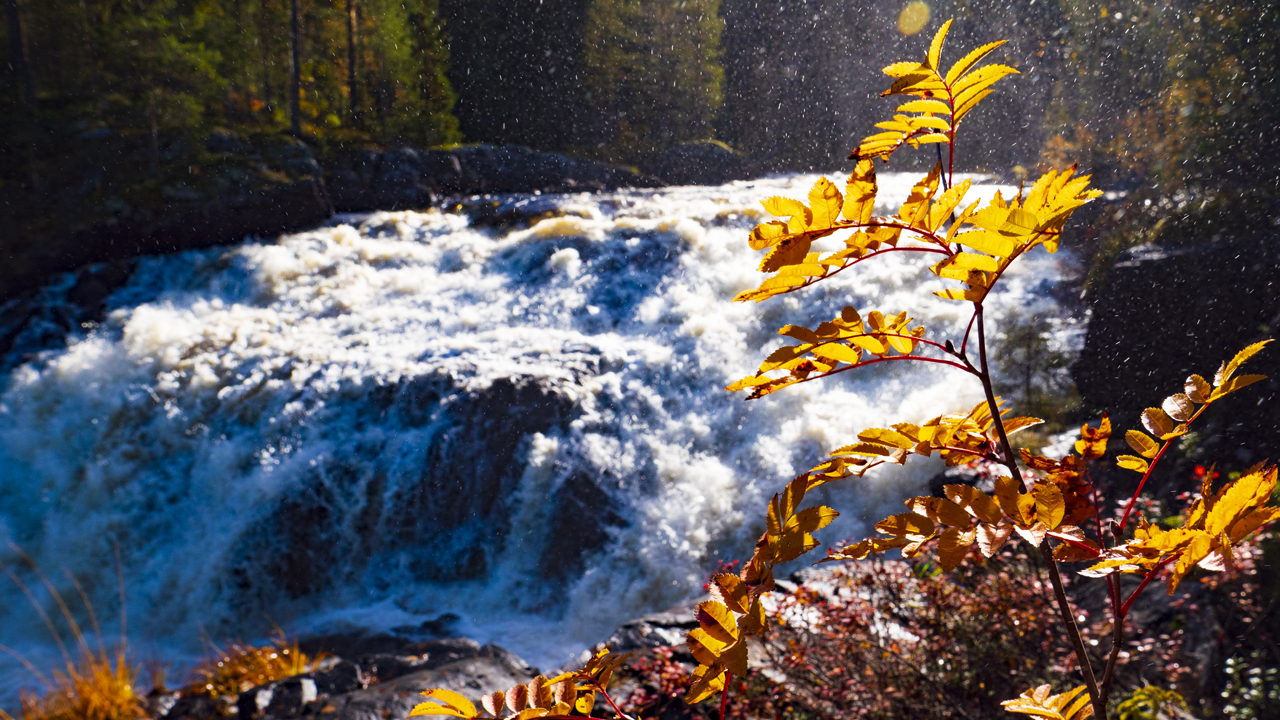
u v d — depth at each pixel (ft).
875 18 71.97
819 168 77.00
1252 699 8.45
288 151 41.73
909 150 47.98
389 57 62.39
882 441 2.52
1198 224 20.15
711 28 79.51
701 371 25.17
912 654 8.84
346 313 30.76
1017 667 8.63
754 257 30.40
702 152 75.61
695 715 9.89
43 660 20.66
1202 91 23.25
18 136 36.99
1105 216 25.49
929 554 10.51
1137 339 19.02
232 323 30.01
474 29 73.46
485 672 14.10
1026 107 39.86
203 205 37.14
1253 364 15.78
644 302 28.89
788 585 11.89
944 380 22.95
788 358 2.32
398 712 12.65
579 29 76.54
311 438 24.31
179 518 24.08
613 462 22.40
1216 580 9.59
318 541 22.86
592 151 77.82
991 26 42.16
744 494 21.97
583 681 1.97
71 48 41.73
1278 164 19.89
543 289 30.81
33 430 26.48
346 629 20.67
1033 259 26.37
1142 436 2.82
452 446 22.97
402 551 22.57
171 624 22.20
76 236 34.47
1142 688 8.61
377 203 46.01
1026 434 18.89
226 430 25.27
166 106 41.52
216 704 13.89
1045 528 1.95
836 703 8.84
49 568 23.81
